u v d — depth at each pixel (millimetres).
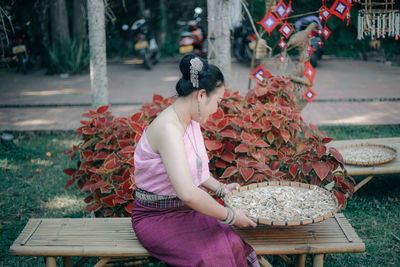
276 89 3578
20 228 3482
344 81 9180
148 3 13695
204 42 10547
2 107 7633
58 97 8328
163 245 2152
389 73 9953
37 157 5137
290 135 3467
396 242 3160
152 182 2176
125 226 2520
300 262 2377
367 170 3506
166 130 2062
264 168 2871
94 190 2998
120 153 2945
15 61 11133
